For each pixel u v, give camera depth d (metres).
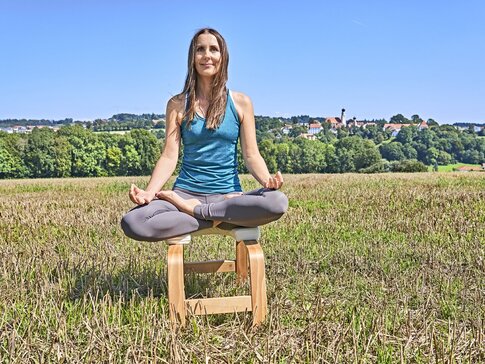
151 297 3.48
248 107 3.83
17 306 3.51
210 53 3.67
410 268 4.54
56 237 6.66
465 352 2.73
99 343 2.79
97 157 70.75
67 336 2.93
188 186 3.73
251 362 2.68
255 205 3.31
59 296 3.70
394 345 2.89
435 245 5.49
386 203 9.88
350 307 3.51
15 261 4.70
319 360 2.58
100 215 8.88
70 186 21.86
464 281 4.03
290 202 10.34
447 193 11.43
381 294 3.81
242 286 4.07
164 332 2.92
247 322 3.26
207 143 3.72
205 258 5.12
